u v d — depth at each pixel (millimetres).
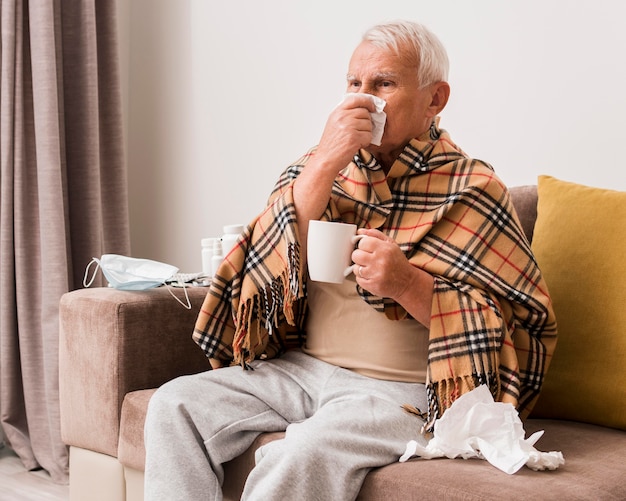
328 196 1547
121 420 1649
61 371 1802
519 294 1470
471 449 1292
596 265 1588
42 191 2572
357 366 1541
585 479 1215
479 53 2129
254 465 1451
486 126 2129
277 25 2586
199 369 1832
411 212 1572
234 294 1607
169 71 2926
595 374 1553
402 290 1425
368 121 1524
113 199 2848
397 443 1344
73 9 2723
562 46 1981
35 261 2635
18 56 2598
